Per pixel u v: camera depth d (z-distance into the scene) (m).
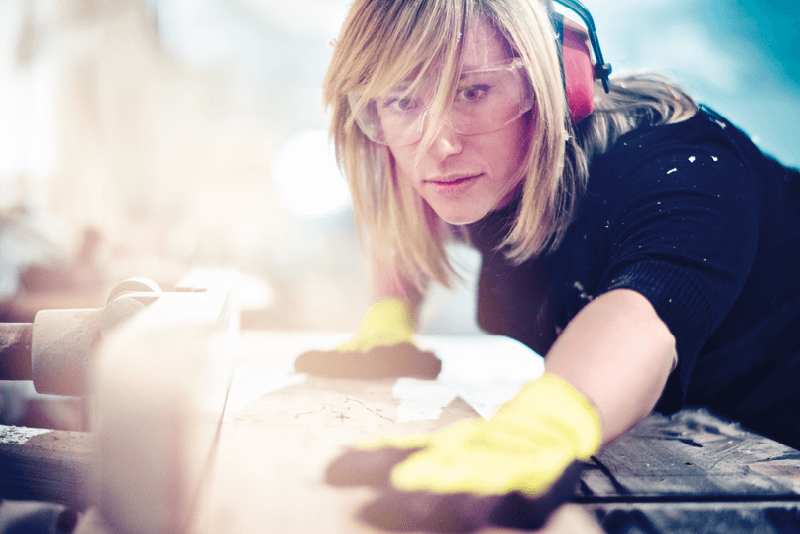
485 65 0.66
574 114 0.74
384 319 1.12
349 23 0.72
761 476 0.61
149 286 0.66
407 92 0.68
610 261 0.73
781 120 2.81
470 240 0.96
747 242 0.66
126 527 0.40
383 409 0.79
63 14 4.30
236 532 0.43
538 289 0.92
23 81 4.33
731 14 3.03
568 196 0.78
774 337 0.88
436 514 0.43
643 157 0.74
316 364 1.00
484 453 0.48
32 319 2.21
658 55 3.25
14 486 0.62
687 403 0.93
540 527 0.43
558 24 0.71
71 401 0.90
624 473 0.61
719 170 0.69
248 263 4.39
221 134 5.00
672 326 0.57
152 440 0.40
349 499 0.48
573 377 0.54
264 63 5.18
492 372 1.10
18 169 4.34
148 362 0.40
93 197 4.46
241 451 0.60
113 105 4.46
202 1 4.95
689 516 0.53
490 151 0.71
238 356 1.15
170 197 4.70
